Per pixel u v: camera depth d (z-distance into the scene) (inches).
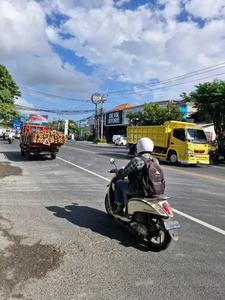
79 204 226.2
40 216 191.3
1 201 227.6
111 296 100.3
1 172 379.9
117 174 174.9
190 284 110.2
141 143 151.0
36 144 526.3
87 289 104.2
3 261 123.3
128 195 161.2
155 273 118.2
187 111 1167.0
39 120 2950.3
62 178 348.5
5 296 98.0
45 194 258.1
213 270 122.2
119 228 173.0
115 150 989.8
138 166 144.1
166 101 1275.8
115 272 118.0
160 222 137.5
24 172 390.3
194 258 133.7
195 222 188.4
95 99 1701.5
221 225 183.5
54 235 157.2
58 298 98.0
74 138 2687.0
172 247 146.6
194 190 297.1
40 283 107.1
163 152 599.2
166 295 102.2
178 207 225.6
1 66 1241.4
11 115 1280.8
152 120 1107.9
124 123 1720.0
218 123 747.4
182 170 476.7
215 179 379.6
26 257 128.2
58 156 643.5
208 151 599.2
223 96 685.3
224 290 106.7
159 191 142.9
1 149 783.1
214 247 147.6
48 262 124.3
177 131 558.3
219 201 249.8
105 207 208.5
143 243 150.9
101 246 144.7
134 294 102.1
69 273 115.5
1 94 1194.0
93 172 404.2
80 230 167.2
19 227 167.8
